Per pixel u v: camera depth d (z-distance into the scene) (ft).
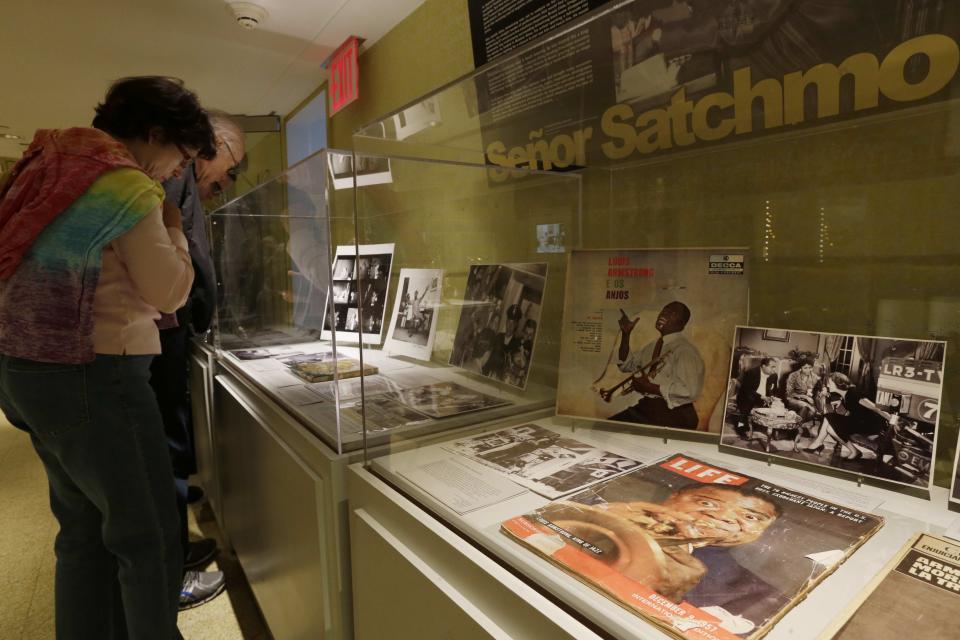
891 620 1.91
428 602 2.76
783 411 3.34
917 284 2.99
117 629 4.94
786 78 2.96
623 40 3.21
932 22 2.31
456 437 4.12
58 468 4.18
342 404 4.06
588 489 3.06
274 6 7.83
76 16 8.20
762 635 1.87
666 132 3.81
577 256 4.24
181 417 6.83
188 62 10.06
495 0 5.86
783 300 3.61
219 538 8.05
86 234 3.50
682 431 3.82
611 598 2.12
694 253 3.80
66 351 3.54
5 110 13.42
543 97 3.96
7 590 6.64
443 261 4.29
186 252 4.44
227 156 6.64
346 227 4.13
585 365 4.22
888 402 2.95
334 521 3.84
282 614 5.10
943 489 2.90
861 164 3.13
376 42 9.04
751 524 2.57
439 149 4.48
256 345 6.75
